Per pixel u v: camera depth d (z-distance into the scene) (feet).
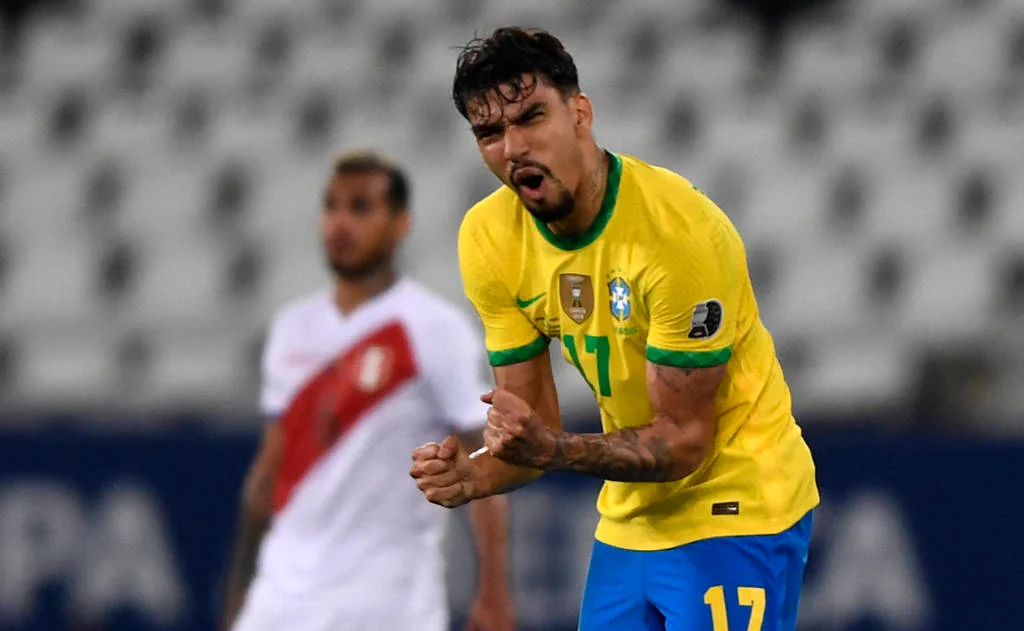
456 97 34.09
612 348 37.09
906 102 114.52
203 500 74.79
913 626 73.05
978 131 112.37
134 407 100.37
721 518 38.78
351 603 53.11
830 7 120.47
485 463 37.24
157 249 109.81
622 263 35.40
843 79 115.96
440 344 54.54
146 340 104.12
